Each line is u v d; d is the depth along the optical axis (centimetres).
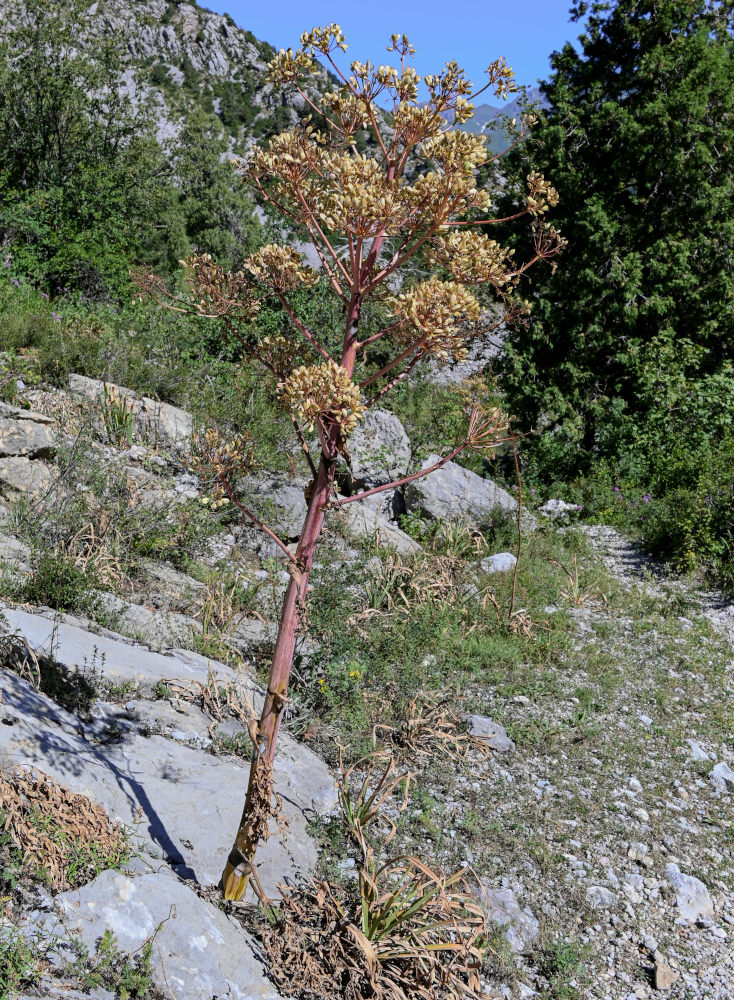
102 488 751
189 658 584
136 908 321
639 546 1182
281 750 524
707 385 1595
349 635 678
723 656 845
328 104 331
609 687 745
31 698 423
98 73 2586
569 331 1875
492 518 1115
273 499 891
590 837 534
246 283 365
